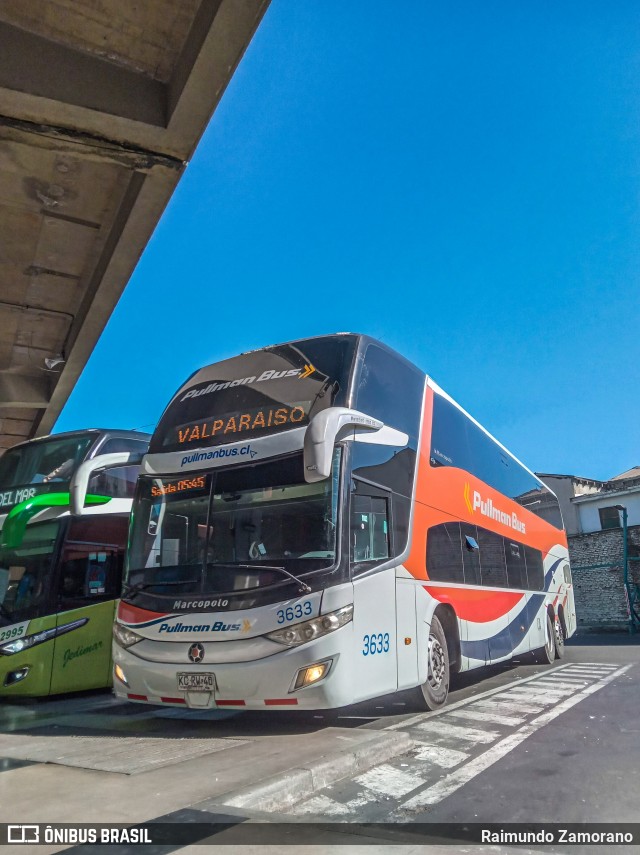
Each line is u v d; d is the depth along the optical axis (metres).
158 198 9.87
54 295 13.51
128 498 10.66
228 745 5.36
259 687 5.45
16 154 9.26
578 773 4.70
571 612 15.70
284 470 6.23
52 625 9.23
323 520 5.92
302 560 5.83
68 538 9.68
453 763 5.01
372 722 6.62
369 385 6.89
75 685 9.31
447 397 9.54
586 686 9.35
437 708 7.38
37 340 15.16
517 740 5.77
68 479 9.95
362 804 4.06
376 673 5.99
